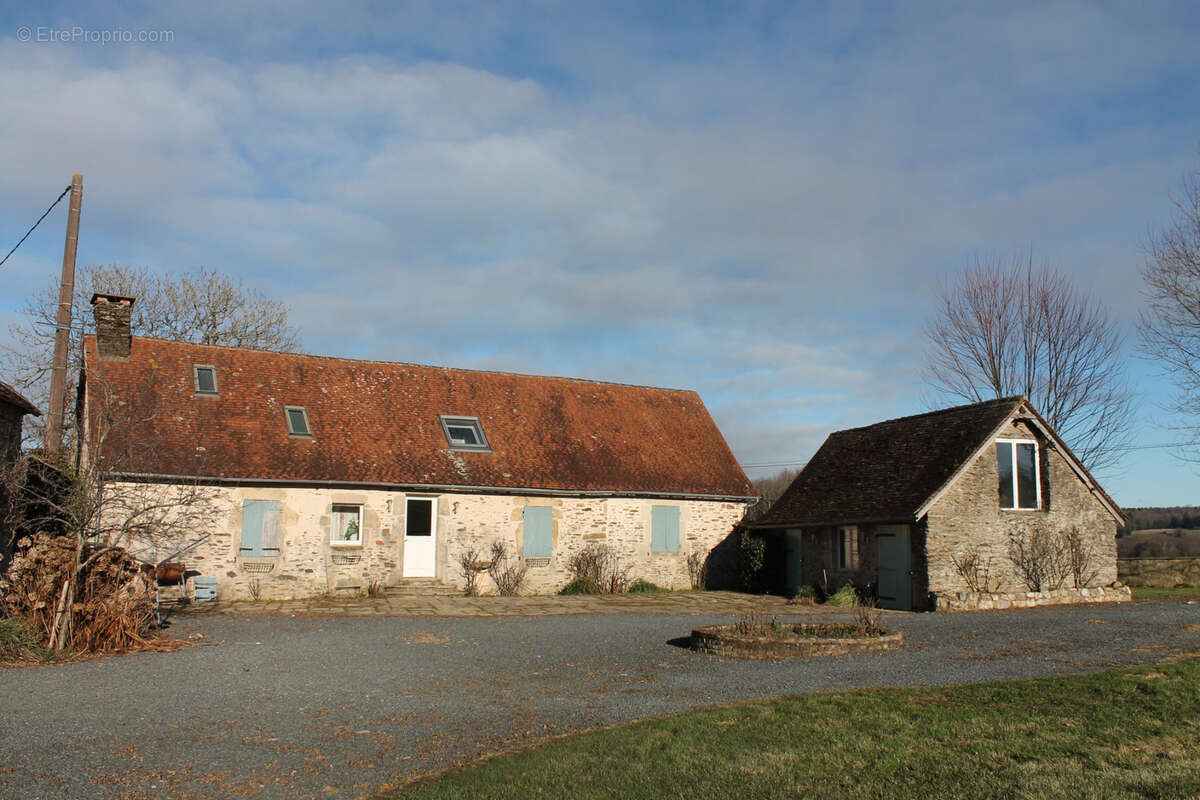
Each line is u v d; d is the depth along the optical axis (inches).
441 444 892.0
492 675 433.4
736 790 251.9
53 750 295.6
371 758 293.3
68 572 481.4
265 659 470.3
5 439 627.8
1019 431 834.8
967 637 536.4
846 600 799.1
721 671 437.7
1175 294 954.7
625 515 935.7
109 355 818.8
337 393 900.6
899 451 900.6
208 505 706.8
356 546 807.1
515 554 872.3
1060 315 1165.1
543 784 259.1
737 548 996.6
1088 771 254.2
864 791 248.1
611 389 1086.4
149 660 462.9
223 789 262.1
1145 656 446.9
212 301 1316.4
